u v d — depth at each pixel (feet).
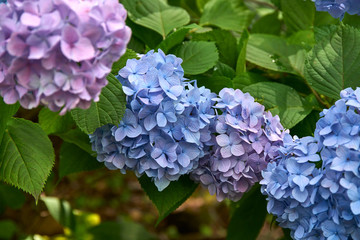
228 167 3.05
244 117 3.01
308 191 2.82
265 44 3.69
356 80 3.18
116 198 7.44
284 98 3.33
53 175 4.13
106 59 2.62
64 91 2.56
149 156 3.00
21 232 4.71
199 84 3.41
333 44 3.22
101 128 3.04
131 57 3.05
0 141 2.98
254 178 3.10
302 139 2.90
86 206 7.10
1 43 2.54
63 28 2.48
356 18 3.71
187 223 7.48
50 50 2.48
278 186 2.86
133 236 5.17
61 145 3.67
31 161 3.03
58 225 4.73
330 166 2.75
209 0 4.19
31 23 2.48
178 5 4.18
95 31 2.54
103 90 2.93
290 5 3.90
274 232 6.49
